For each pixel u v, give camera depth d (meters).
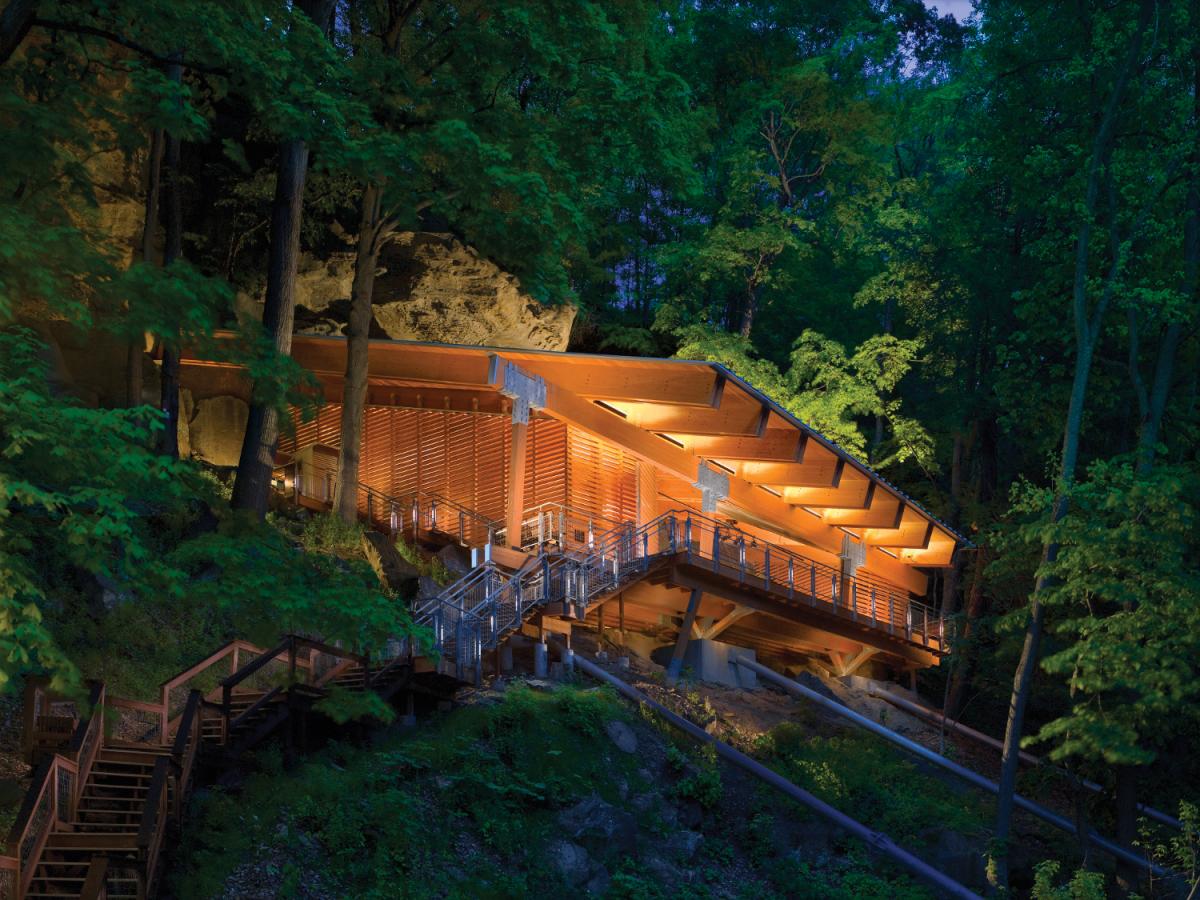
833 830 22.44
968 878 23.50
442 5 27.77
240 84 16.41
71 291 13.35
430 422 30.52
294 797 15.93
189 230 31.97
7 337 12.09
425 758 18.03
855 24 47.69
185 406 29.56
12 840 11.86
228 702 16.48
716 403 26.44
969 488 44.06
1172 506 24.59
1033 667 26.39
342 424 27.19
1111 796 27.62
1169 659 23.67
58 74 14.92
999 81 36.66
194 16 14.86
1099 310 29.08
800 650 36.16
